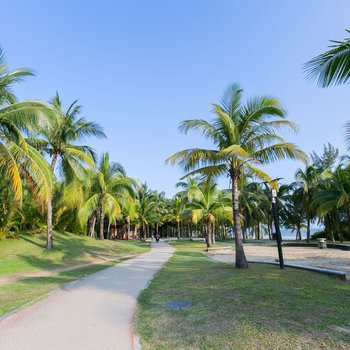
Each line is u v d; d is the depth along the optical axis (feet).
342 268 45.88
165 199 257.14
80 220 88.38
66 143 70.33
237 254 42.83
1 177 57.11
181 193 139.13
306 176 134.10
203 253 85.56
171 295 26.03
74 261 59.16
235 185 44.45
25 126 44.86
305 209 136.36
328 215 136.87
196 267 46.42
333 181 114.93
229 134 43.42
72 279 37.17
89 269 47.50
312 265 50.19
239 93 45.52
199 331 16.46
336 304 20.86
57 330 17.25
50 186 51.06
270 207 175.83
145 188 191.11
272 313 18.92
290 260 60.13
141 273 41.04
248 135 45.32
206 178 50.11
